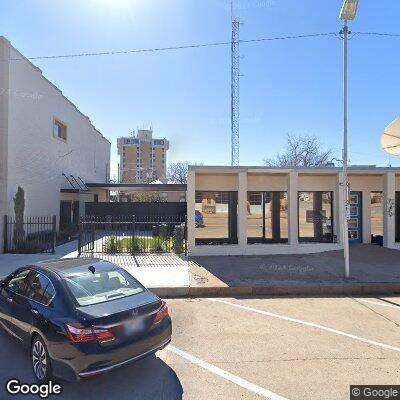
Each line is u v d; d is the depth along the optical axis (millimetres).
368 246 14680
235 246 13453
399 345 5570
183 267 11266
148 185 25312
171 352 5305
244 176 13531
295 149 43062
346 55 9961
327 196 14953
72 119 22812
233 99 43469
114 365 4094
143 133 80188
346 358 5090
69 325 4059
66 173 21688
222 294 8898
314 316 7066
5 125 14047
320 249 13906
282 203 14828
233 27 35875
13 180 14781
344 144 10023
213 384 4371
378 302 8180
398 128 9977
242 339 5812
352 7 9469
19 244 14008
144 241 14352
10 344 5508
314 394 4129
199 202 14477
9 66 14305
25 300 4930
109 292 4738
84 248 15008
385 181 14359
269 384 4363
